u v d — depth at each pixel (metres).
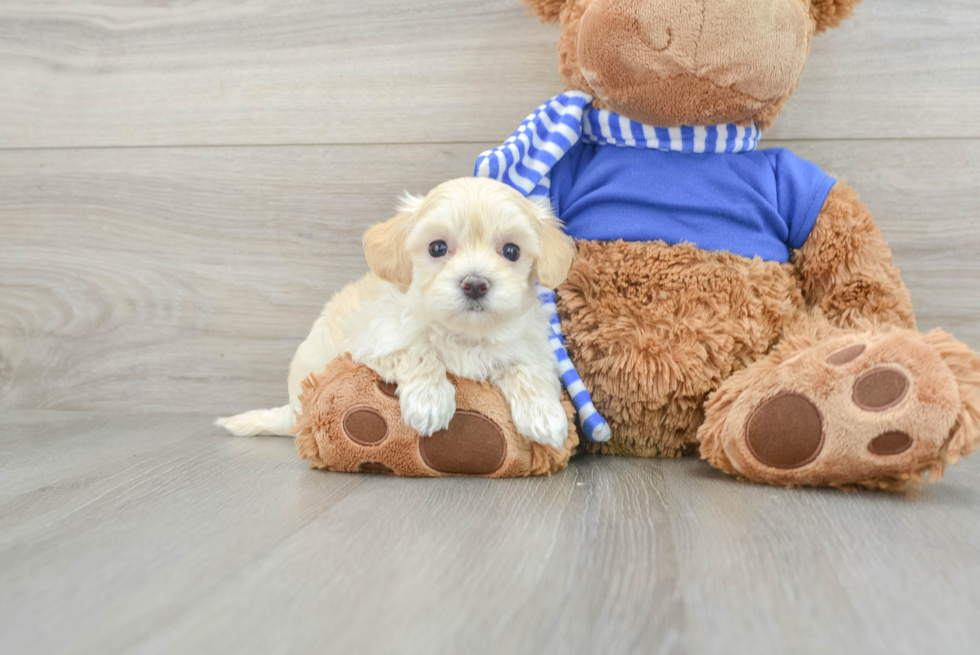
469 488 1.31
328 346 1.62
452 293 1.29
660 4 1.41
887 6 1.85
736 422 1.33
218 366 2.19
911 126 1.87
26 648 0.70
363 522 1.09
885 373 1.23
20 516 1.13
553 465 1.42
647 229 1.60
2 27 2.19
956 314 1.89
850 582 0.84
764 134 1.92
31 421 2.08
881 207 1.90
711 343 1.52
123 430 1.94
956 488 1.31
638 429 1.60
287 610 0.77
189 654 0.68
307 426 1.44
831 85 1.89
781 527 1.06
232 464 1.52
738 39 1.41
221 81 2.12
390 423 1.37
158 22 2.13
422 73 2.03
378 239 1.43
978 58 1.83
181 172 2.15
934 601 0.79
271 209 2.13
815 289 1.66
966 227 1.87
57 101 2.19
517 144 1.58
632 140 1.63
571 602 0.79
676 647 0.69
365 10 2.04
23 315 2.26
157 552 0.96
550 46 1.97
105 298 2.22
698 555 0.93
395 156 2.06
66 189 2.21
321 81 2.07
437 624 0.74
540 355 1.46
